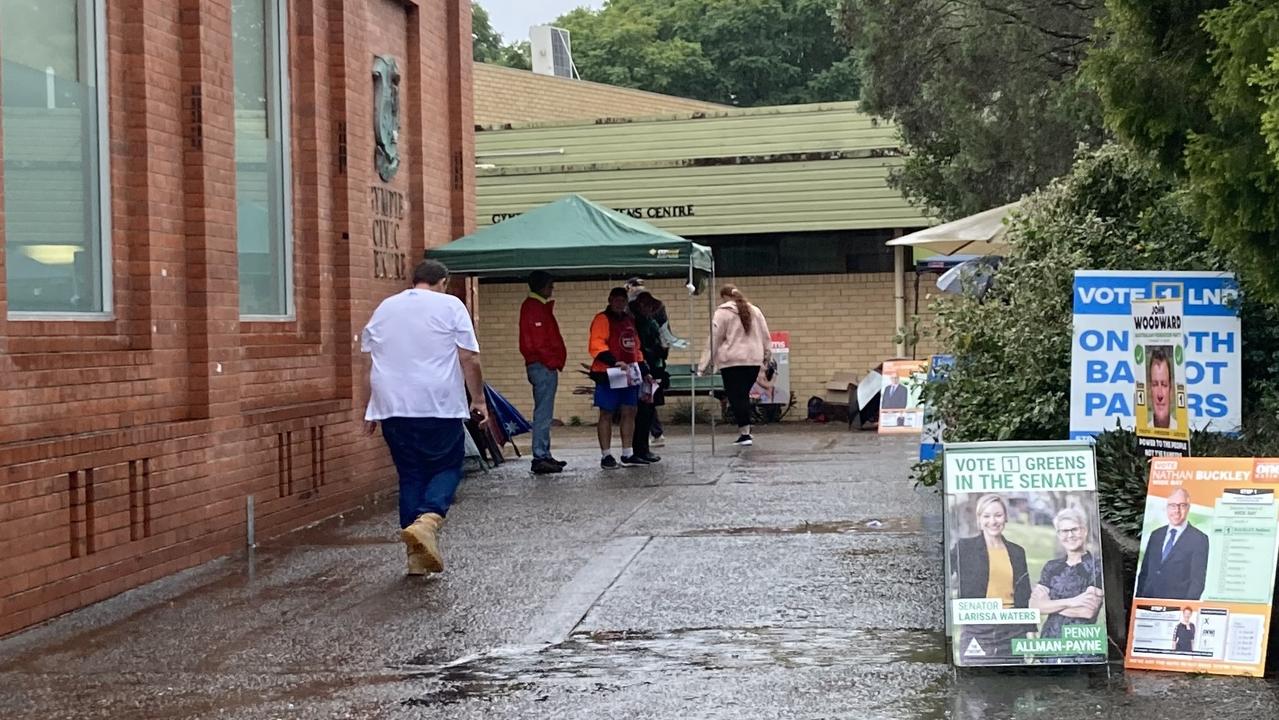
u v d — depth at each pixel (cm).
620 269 1461
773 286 2431
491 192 2455
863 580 839
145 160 923
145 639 741
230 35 1028
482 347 2491
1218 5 722
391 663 677
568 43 4062
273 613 798
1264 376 840
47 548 786
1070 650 622
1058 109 1742
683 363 2428
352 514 1212
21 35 833
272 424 1074
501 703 602
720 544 979
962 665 624
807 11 5244
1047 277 927
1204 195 704
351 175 1262
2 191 768
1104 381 779
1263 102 629
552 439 2120
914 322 1055
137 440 876
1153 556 629
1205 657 614
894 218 2325
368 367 948
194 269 976
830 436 1992
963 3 1855
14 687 649
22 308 827
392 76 1373
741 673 639
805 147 2430
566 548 982
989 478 637
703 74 5228
